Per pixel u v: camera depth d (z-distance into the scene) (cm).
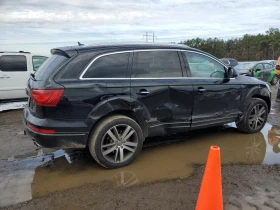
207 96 453
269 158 418
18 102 873
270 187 326
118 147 380
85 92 352
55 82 342
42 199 305
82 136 357
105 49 377
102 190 323
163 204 292
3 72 827
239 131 552
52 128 342
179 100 424
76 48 371
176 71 428
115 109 371
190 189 323
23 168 389
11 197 310
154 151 448
